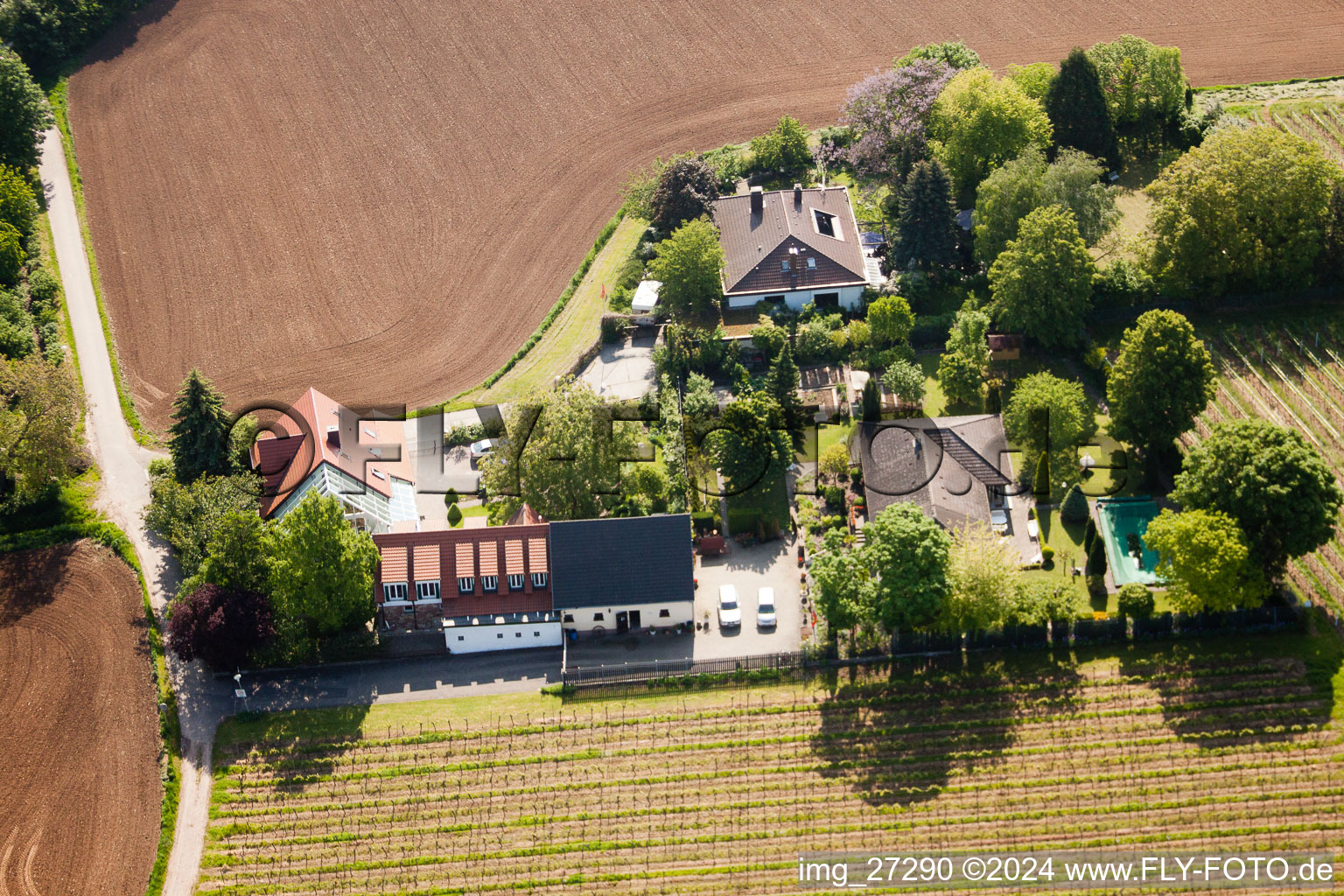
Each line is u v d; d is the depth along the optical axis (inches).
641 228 6663.4
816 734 4365.2
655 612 4766.2
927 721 4367.6
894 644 4564.5
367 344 6230.3
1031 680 4441.4
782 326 5831.7
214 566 4665.4
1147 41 7411.4
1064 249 5433.1
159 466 5398.6
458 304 6412.4
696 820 4180.6
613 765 4345.5
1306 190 5511.8
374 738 4480.8
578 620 4751.5
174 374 6102.4
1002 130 6210.6
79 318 6348.4
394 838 4205.2
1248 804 4037.9
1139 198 6422.2
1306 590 4611.2
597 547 4731.8
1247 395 5344.5
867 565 4525.1
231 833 4259.4
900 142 6461.6
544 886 4057.6
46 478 5236.2
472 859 4133.9
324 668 4729.3
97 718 4621.1
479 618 4719.5
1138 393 4913.9
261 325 6358.3
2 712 4638.3
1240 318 5679.1
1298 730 4195.4
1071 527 4943.4
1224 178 5521.7
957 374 5393.7
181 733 4549.7
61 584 5054.1
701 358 5713.6
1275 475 4375.0
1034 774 4185.5
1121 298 5718.5
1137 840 3991.1
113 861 4232.3
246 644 4579.2
